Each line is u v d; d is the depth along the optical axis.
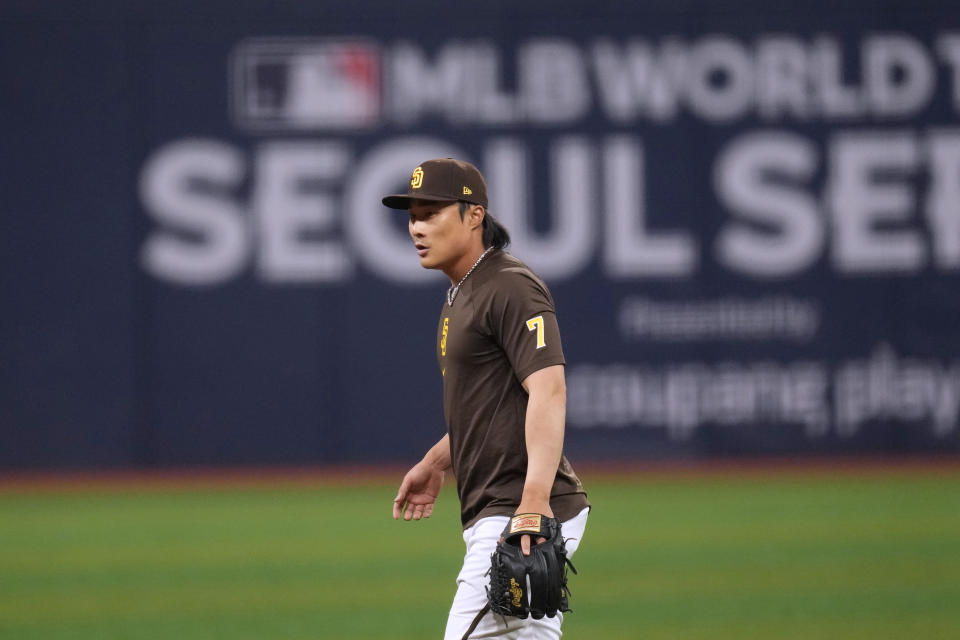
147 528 39.28
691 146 54.53
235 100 53.72
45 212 53.22
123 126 53.47
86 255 53.41
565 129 54.31
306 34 53.88
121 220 53.53
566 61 54.34
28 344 53.19
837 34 54.50
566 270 54.47
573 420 54.50
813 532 36.44
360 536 37.12
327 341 54.09
